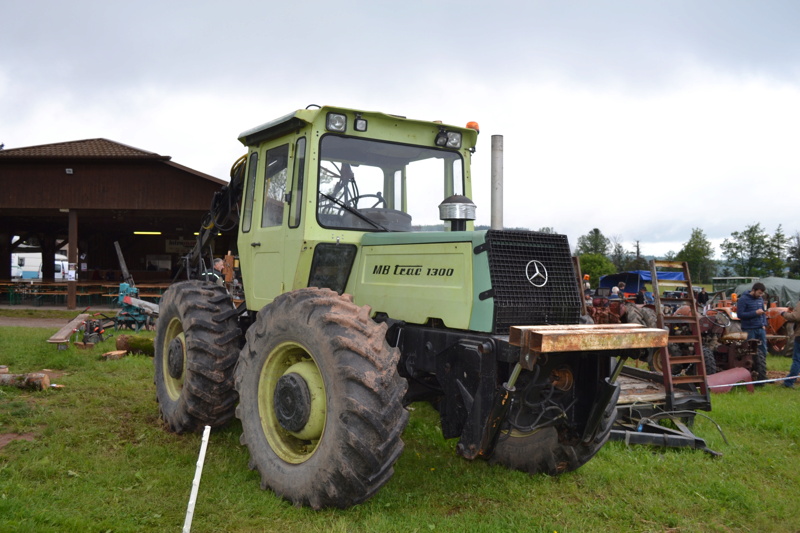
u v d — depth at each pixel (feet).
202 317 16.19
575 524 11.83
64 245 98.68
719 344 30.89
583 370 13.24
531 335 10.50
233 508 11.83
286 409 12.37
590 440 13.17
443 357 12.30
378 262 14.11
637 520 12.28
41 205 57.57
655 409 19.89
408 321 13.14
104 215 62.59
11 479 12.70
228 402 16.08
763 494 13.97
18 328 42.09
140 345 30.17
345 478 10.92
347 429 10.84
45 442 15.48
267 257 15.96
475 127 16.25
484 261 11.82
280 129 15.29
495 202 16.75
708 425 20.08
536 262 12.28
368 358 11.10
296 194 14.69
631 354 12.23
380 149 15.29
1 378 21.26
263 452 12.92
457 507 12.57
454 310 12.18
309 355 12.69
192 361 15.87
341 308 11.94
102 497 12.10
